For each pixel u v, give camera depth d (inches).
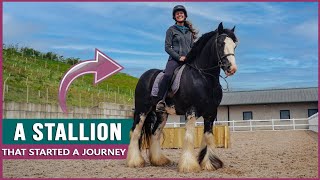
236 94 980.6
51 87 708.0
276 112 899.4
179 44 190.1
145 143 214.8
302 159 229.5
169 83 186.2
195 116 178.9
